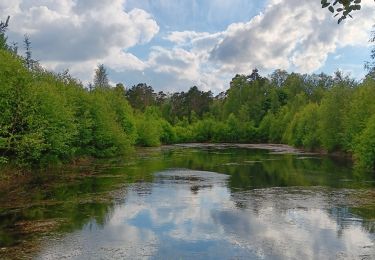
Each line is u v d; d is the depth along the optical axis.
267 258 13.85
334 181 32.66
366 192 27.11
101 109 53.06
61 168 39.94
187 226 18.06
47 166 37.59
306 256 14.09
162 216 19.92
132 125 69.81
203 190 27.88
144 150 80.75
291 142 98.50
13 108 29.66
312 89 141.12
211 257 13.96
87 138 48.69
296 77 146.50
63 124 37.38
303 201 23.80
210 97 170.50
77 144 47.78
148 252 14.47
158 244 15.41
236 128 130.88
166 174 37.09
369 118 48.09
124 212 20.75
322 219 19.33
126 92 149.75
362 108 55.62
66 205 22.44
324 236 16.47
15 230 17.25
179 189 28.25
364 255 14.22
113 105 67.94
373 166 41.66
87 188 28.42
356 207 22.08
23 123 30.06
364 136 42.19
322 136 68.38
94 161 50.31
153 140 97.38
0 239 15.92
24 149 30.69
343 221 18.91
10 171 30.58
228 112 143.25
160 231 17.23
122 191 27.23
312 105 94.44
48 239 15.96
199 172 38.88
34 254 14.17
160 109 147.75
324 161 52.22
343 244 15.45
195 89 170.12
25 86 30.88
